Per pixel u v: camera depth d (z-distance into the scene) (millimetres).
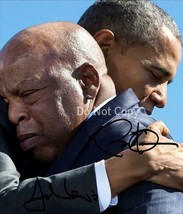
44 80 8820
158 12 10883
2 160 8781
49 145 8961
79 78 9023
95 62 9227
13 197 8250
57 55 8969
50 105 8828
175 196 8344
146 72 10781
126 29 10703
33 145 8914
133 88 10789
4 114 9094
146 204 8250
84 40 9219
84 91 9047
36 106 8828
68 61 8992
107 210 8398
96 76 9117
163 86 11039
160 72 10836
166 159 8383
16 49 8961
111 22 10781
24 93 8828
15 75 8852
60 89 8875
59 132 8891
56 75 8875
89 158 8750
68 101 8898
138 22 10695
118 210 8359
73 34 9180
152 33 10727
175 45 10938
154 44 10742
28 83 8805
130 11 10750
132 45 10719
